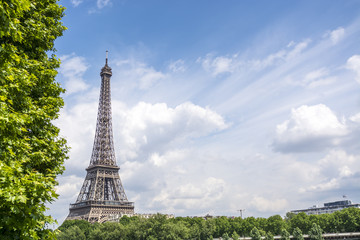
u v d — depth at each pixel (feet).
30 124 80.28
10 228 52.31
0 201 49.19
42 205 57.21
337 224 616.39
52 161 94.68
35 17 92.53
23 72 72.13
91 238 607.37
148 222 590.55
